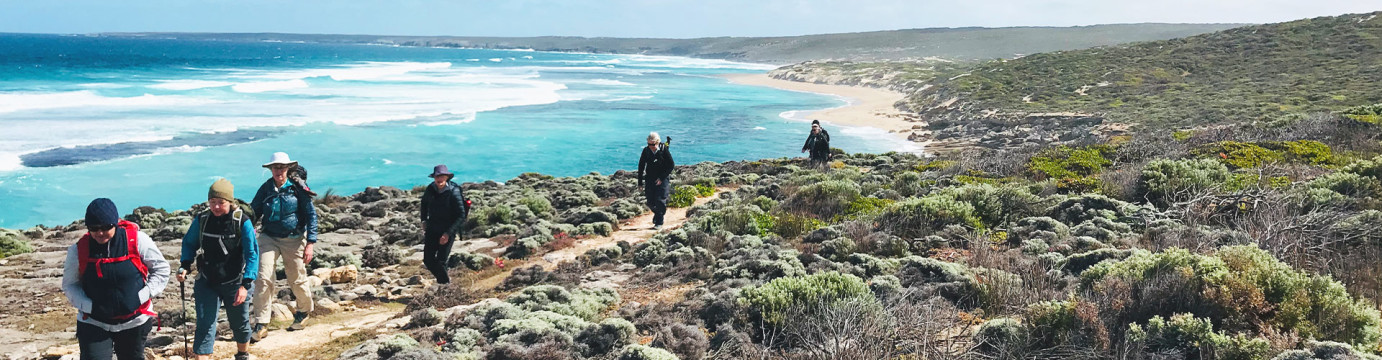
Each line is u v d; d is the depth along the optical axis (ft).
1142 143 63.72
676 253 33.04
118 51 566.77
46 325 25.44
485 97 200.75
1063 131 151.53
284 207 22.43
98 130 115.75
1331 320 17.66
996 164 58.85
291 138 117.91
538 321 22.09
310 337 22.91
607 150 119.96
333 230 49.57
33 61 355.15
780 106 209.87
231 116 139.03
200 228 18.11
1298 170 44.78
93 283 15.19
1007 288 22.09
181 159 96.99
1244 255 20.67
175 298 29.43
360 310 28.53
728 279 27.09
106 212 15.03
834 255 29.91
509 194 63.93
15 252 40.86
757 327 21.43
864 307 19.67
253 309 24.27
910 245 32.24
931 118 184.96
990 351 17.61
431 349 20.38
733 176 69.21
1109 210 35.86
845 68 378.73
